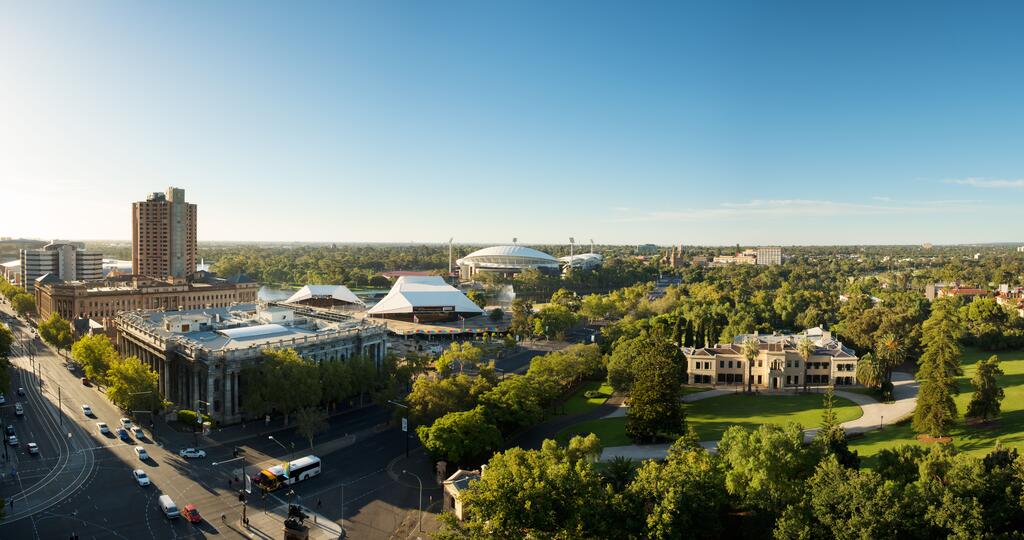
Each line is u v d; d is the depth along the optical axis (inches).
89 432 5787.4
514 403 5743.1
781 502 3673.7
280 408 6028.5
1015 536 3078.2
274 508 4367.6
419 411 5575.8
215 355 6122.1
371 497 4579.2
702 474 3634.4
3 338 7470.5
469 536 3368.6
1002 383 7564.0
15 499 4384.8
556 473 3563.0
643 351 7381.9
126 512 4237.2
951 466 3713.1
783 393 7711.6
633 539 3297.2
